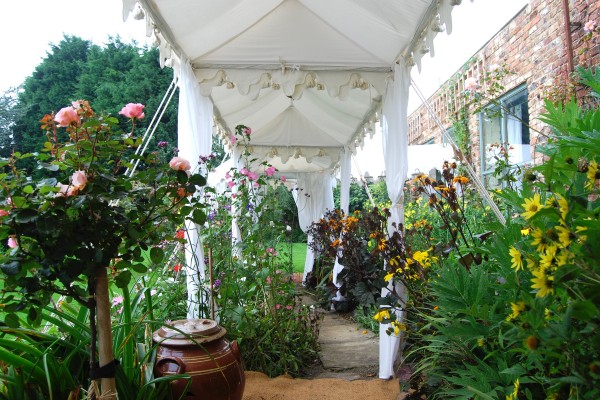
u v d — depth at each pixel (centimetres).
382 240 302
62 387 185
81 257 157
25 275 154
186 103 342
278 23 346
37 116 1770
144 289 248
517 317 121
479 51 561
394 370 317
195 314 333
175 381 206
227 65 379
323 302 623
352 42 357
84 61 1958
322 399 285
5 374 181
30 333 193
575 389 105
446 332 169
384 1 279
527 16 435
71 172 166
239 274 370
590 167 112
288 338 357
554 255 101
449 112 669
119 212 166
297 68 383
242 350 340
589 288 95
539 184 143
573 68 347
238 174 392
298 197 898
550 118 186
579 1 349
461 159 295
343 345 421
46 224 145
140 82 1666
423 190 270
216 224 379
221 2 296
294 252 1300
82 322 222
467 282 180
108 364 173
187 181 176
